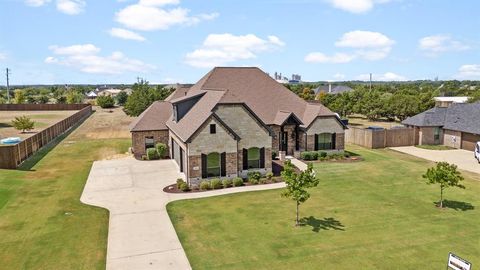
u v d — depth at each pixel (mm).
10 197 23891
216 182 26438
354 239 17453
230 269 14742
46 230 18688
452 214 20812
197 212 21406
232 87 38062
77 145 45344
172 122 35281
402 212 21172
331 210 21594
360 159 36375
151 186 26844
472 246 16688
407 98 70750
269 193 25219
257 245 16891
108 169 32125
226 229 18844
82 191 25500
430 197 24047
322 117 36500
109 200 23594
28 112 98500
